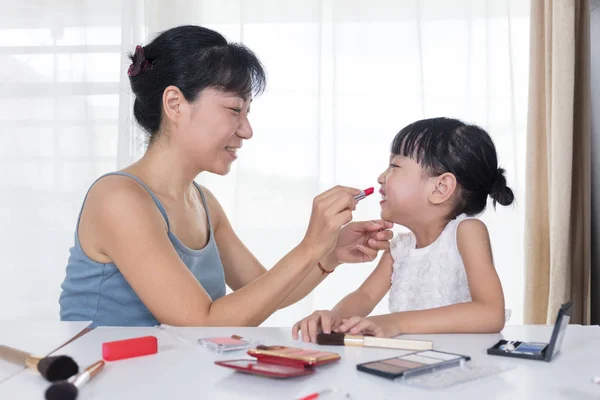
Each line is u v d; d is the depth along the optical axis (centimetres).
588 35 207
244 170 230
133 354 75
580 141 210
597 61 193
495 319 98
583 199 207
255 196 231
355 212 229
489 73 228
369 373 68
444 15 230
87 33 232
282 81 230
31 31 231
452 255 120
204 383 65
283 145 230
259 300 102
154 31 227
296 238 231
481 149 124
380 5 230
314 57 230
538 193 216
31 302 232
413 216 126
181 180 125
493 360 74
